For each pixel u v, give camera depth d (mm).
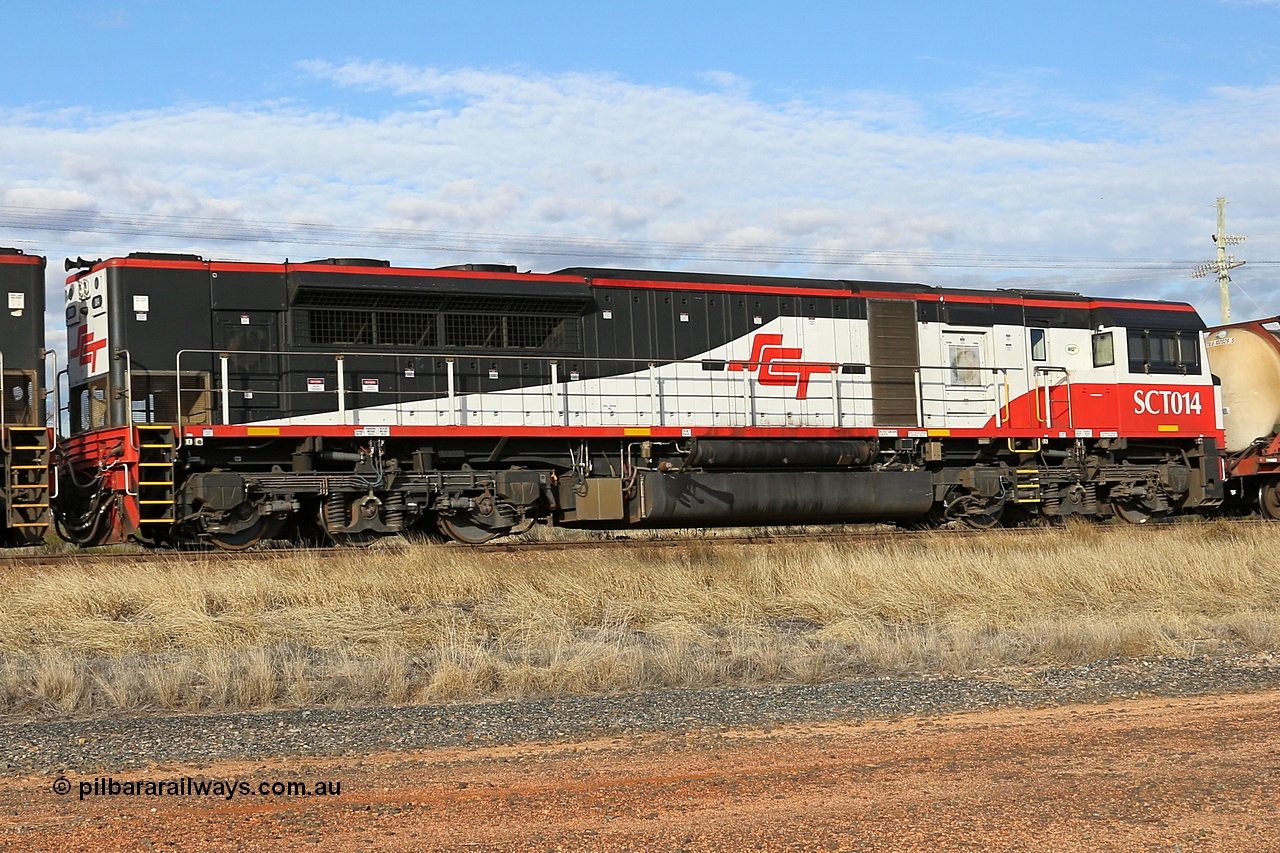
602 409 18438
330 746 7461
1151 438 22391
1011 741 7418
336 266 16891
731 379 19328
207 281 16359
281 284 16734
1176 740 7379
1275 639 11438
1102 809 5910
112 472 15367
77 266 16609
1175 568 15188
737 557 15531
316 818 5922
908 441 20125
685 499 18375
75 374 16625
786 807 6016
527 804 6117
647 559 15242
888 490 19922
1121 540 17266
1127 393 22062
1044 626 12039
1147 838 5473
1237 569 15133
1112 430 21609
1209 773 6555
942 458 20578
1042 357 21797
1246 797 6074
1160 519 22531
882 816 5832
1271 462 23891
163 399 16031
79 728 8008
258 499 16078
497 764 6980
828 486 19500
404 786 6508
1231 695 9016
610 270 18828
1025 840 5461
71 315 16750
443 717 8266
